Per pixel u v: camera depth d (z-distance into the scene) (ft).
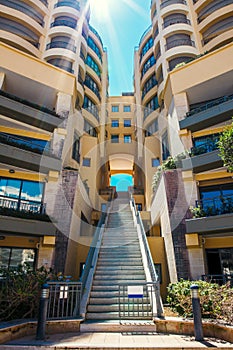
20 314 17.99
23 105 36.63
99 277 24.62
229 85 40.37
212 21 59.31
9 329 14.73
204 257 30.73
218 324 15.44
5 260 30.53
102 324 17.80
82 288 21.36
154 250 34.40
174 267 29.32
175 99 42.80
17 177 34.65
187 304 18.95
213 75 39.99
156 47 67.72
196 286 16.25
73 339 15.20
